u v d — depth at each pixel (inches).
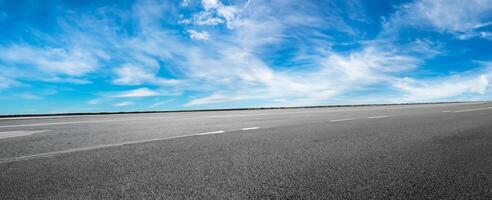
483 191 68.7
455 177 79.8
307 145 134.3
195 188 71.4
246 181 77.1
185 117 388.5
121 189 70.8
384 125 232.5
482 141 145.3
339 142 143.1
